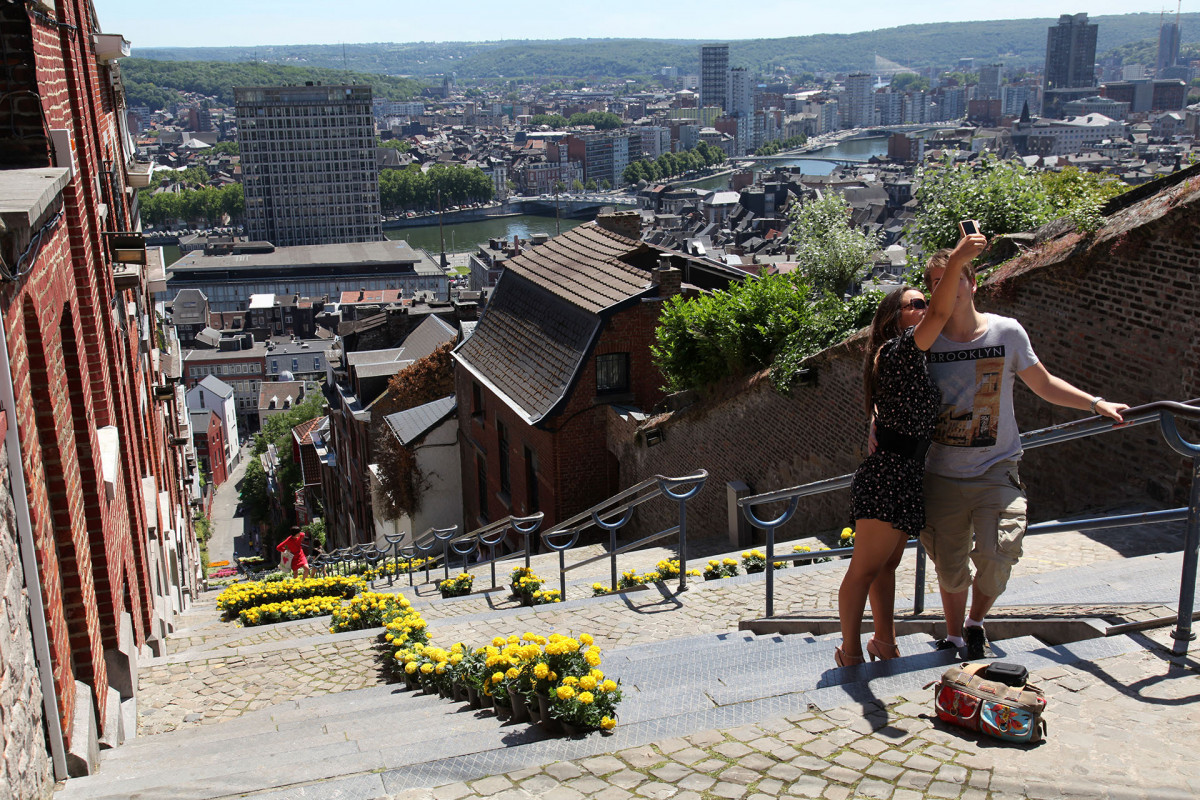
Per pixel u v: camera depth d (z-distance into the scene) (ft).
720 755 13.93
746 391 57.16
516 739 16.85
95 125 46.06
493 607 41.22
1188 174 42.42
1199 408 14.33
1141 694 14.15
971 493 16.14
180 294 580.71
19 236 19.69
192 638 40.86
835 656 18.69
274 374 500.33
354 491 133.90
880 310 16.87
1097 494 38.78
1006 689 13.55
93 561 27.81
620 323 72.64
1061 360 40.19
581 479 75.20
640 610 32.14
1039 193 50.83
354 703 25.81
